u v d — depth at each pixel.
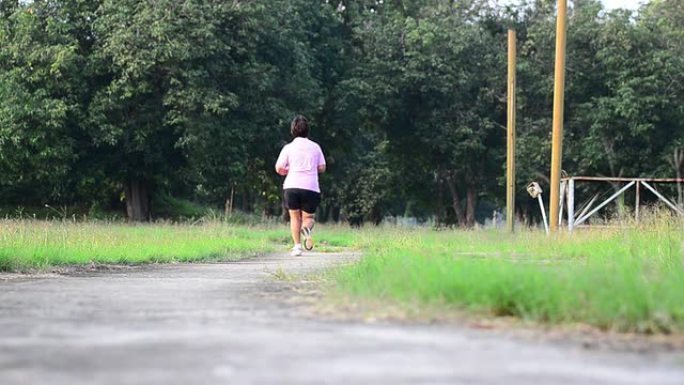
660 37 131.12
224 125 107.75
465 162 135.75
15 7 113.62
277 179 127.12
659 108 125.50
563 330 15.65
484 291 17.67
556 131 59.53
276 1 114.31
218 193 144.88
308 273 30.28
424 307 17.78
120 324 16.45
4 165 108.62
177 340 14.38
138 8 105.31
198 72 103.69
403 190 148.38
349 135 134.75
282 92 116.50
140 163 111.94
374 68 129.25
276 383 10.81
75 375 11.38
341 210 154.00
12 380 11.06
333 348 13.58
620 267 19.42
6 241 39.81
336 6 135.50
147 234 60.28
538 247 43.94
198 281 27.75
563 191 72.06
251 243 59.00
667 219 44.19
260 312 18.36
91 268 35.84
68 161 106.38
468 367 12.05
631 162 128.00
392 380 11.06
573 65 131.12
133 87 103.50
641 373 11.80
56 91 105.00
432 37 128.38
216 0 107.31
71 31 108.44
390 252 28.41
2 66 106.06
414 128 135.38
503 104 134.62
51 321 16.89
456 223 155.38
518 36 141.12
